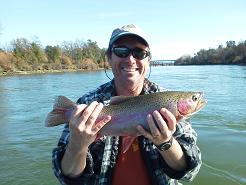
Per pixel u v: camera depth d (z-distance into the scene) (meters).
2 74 16.22
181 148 0.78
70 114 0.73
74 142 0.71
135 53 0.85
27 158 2.12
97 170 0.84
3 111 3.99
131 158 0.84
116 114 0.74
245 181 1.67
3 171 1.91
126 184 0.83
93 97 0.91
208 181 1.67
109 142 0.84
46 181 1.77
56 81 9.75
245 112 3.42
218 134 2.52
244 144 2.24
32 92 6.41
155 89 0.91
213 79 8.23
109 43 0.90
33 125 3.08
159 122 0.69
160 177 0.83
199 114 3.34
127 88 0.88
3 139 2.59
